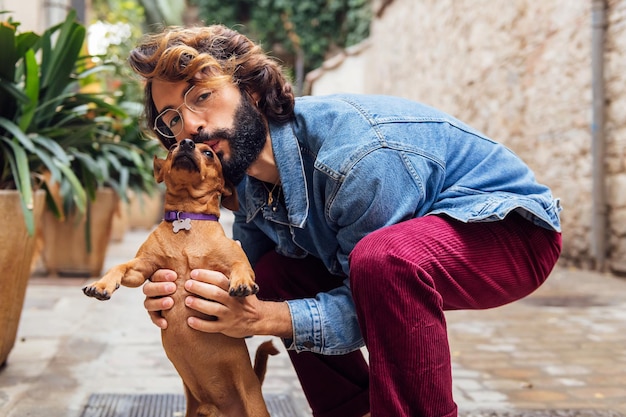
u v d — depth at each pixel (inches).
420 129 66.4
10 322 105.2
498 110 285.7
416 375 57.9
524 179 69.0
